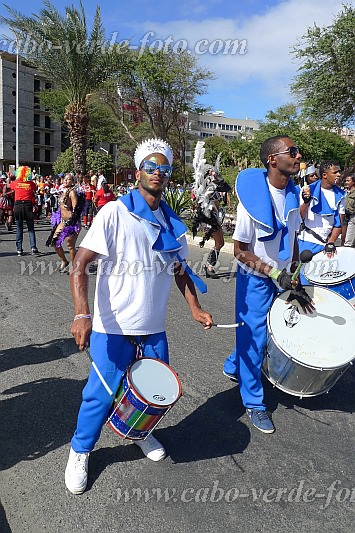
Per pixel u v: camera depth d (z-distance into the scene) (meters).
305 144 30.03
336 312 3.52
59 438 3.25
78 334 2.39
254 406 3.46
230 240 12.09
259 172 3.32
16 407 3.65
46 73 19.64
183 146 31.42
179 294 7.14
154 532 2.46
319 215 5.07
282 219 3.30
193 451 3.15
